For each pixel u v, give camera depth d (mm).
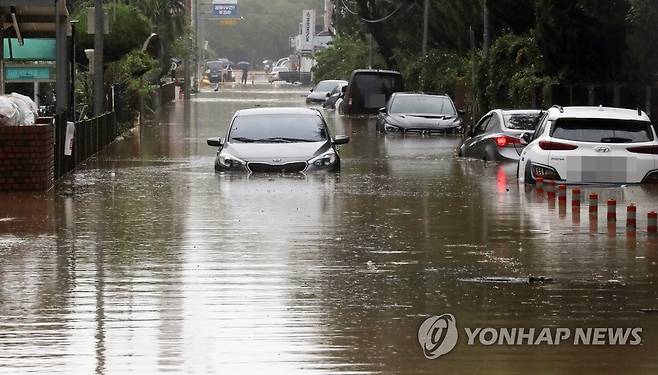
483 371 18328
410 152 64500
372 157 60656
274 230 32469
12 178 42125
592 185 43594
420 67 112688
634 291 24156
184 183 45469
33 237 31172
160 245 29781
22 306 22656
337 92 131625
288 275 25750
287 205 38375
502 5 79938
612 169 43375
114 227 33062
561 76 68812
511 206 38438
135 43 81375
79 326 21062
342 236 31438
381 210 37219
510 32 87500
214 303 22922
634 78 64562
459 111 84250
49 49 56438
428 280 25281
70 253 28594
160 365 18609
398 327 21031
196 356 19125
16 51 56281
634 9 58531
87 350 19453
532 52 78688
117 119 80562
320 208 37625
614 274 25969
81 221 34344
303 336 20375
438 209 37594
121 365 18594
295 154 48594
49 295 23641
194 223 33844
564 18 65125
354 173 50250
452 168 53312
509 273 26109
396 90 114750
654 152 43625
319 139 50094
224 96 165625
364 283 24922
